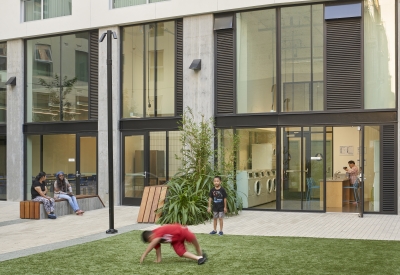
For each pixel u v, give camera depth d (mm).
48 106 19359
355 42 14984
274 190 15852
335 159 18797
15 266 8180
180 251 8141
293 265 7996
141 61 17781
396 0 14703
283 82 15750
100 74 18188
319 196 15344
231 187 15312
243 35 16297
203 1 16484
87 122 18406
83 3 18406
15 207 17906
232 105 16344
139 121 17578
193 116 16656
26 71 19891
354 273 7391
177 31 17219
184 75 16891
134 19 17531
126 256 8953
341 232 11641
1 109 20391
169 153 17109
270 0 15602
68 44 18984
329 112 15117
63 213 15406
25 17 19906
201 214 13484
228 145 16281
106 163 17938
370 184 15023
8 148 19969
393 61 14719
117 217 14875
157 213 13688
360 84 14914
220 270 7707
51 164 19266
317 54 15352
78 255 9070
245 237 10984
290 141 15641
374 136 14875
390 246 9648
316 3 15383
